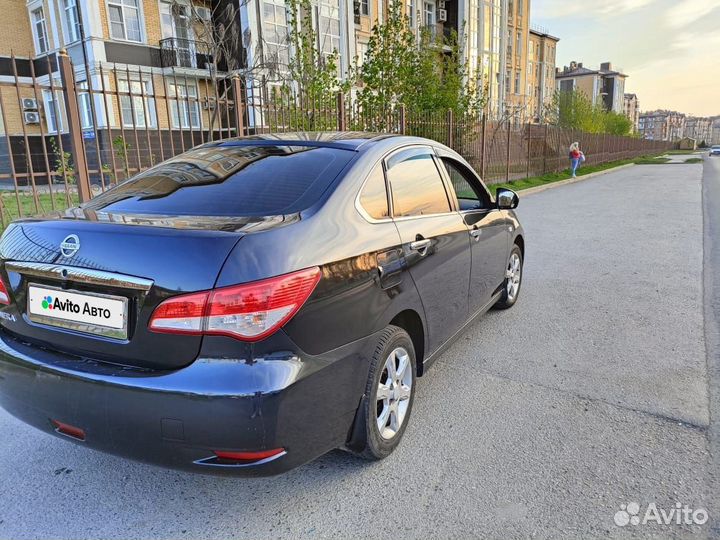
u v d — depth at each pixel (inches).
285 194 94.7
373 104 511.5
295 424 77.2
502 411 122.6
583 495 92.4
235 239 75.5
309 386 78.5
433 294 118.0
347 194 96.6
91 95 252.2
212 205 93.7
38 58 819.4
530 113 2177.7
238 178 102.4
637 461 102.0
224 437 72.9
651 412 120.6
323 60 477.1
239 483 98.4
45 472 102.3
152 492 96.3
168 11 792.3
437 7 1305.4
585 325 179.5
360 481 97.8
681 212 453.7
